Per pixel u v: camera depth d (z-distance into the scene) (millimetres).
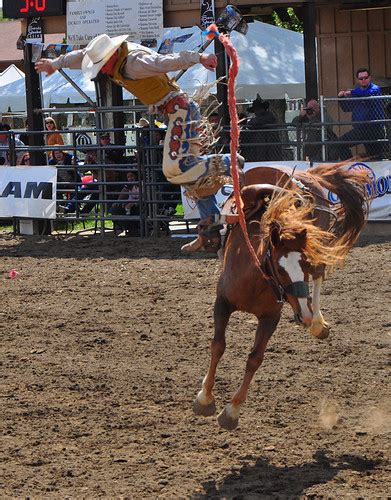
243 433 11211
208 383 11016
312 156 26484
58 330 16734
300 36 38750
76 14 28953
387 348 14883
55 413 12086
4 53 72312
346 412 11906
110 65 11352
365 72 26484
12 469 10156
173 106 11500
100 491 9500
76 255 25359
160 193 27453
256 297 10711
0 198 30109
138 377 13617
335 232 12898
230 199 11617
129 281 21141
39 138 30109
